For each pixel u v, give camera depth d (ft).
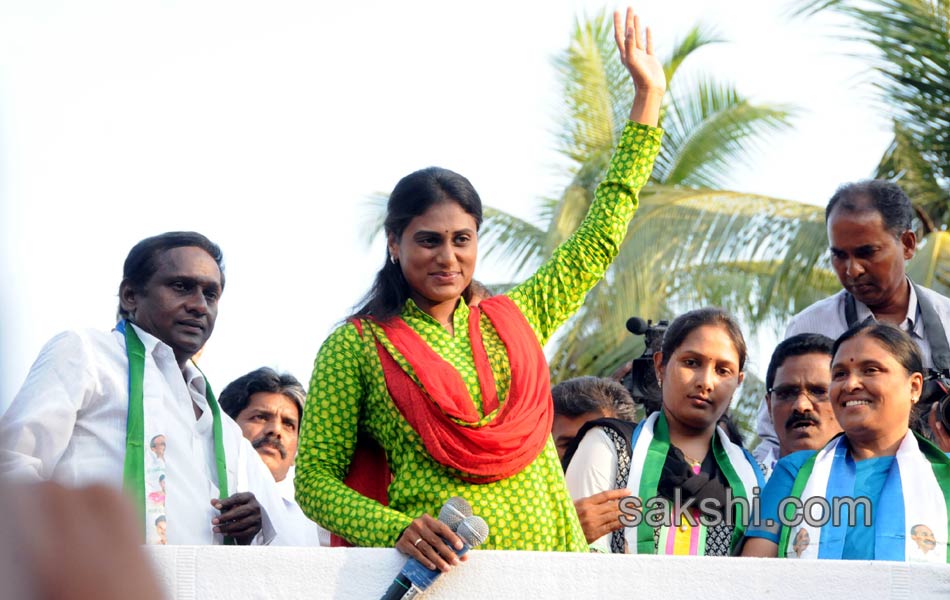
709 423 13.98
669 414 14.14
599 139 52.65
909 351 13.21
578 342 44.14
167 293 13.37
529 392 11.87
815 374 15.87
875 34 44.73
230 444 13.78
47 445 11.74
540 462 11.89
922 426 15.15
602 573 11.21
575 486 13.73
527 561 11.12
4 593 2.58
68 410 11.92
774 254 44.29
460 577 11.09
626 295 44.21
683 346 14.12
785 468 13.33
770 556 12.99
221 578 11.17
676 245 44.86
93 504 2.72
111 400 12.43
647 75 13.66
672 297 44.65
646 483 13.43
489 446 11.38
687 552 13.23
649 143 13.44
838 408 13.23
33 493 2.68
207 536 12.57
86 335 12.74
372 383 11.91
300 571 11.16
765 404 18.40
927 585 11.13
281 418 18.17
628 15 13.93
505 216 52.37
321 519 11.39
